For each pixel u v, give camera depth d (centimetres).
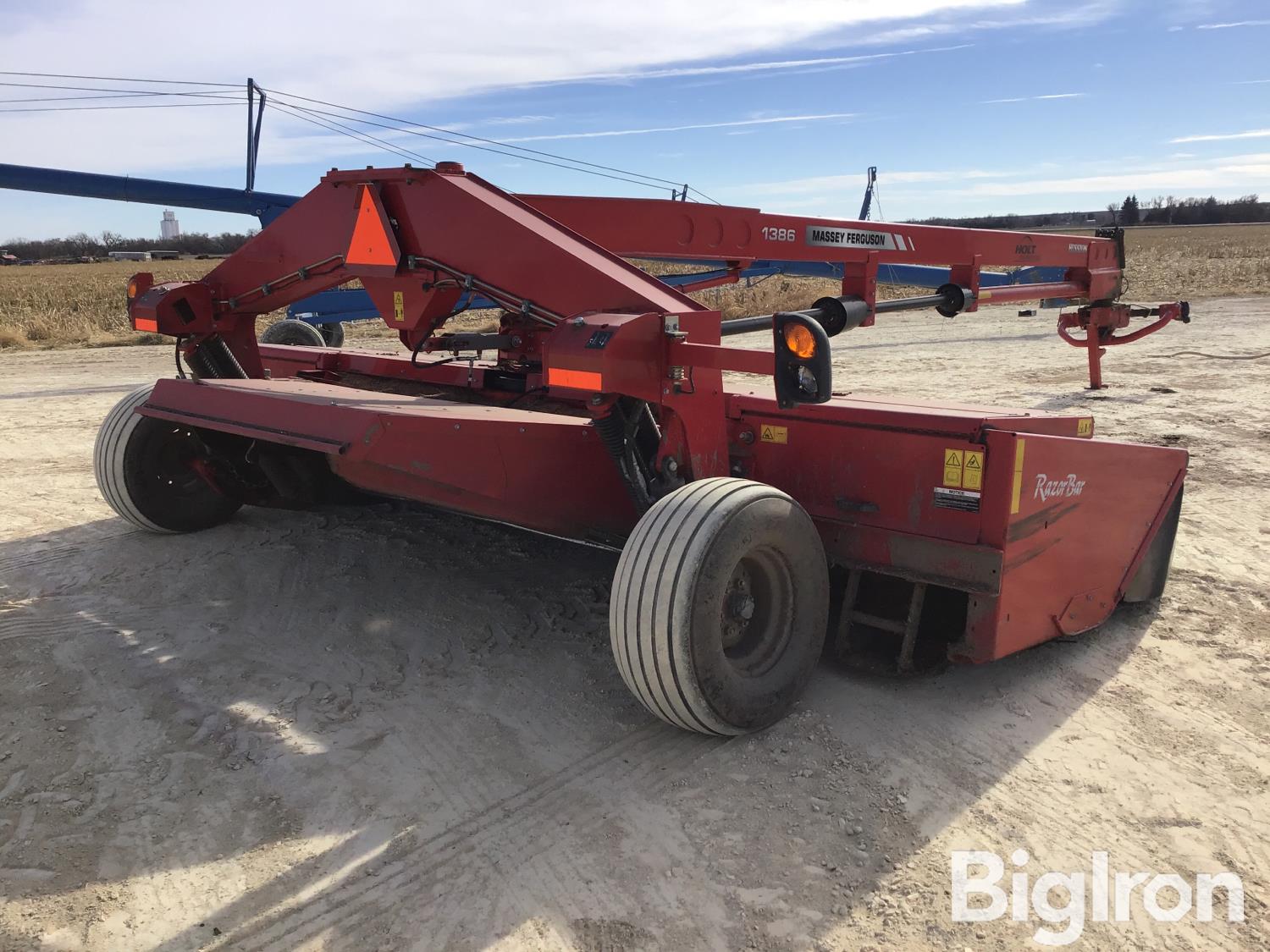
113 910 240
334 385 475
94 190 986
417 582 461
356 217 404
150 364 1390
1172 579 486
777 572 322
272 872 254
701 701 293
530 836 270
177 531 525
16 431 852
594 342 305
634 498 345
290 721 333
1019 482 329
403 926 235
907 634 356
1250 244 6206
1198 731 335
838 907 244
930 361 1355
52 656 381
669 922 237
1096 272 933
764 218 493
